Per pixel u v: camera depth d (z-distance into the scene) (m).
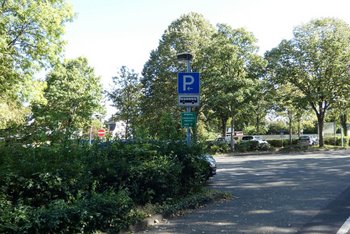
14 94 18.44
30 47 18.39
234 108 38.16
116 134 9.84
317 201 9.95
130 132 10.04
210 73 36.34
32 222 5.80
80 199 6.71
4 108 18.39
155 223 7.66
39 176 6.46
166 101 39.97
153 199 8.61
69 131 7.86
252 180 14.98
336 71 39.84
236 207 9.28
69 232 6.21
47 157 7.00
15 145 6.94
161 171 8.57
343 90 40.97
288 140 46.53
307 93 41.28
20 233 5.67
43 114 7.76
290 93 42.59
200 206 9.38
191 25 45.41
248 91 36.62
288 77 40.69
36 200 6.58
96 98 39.81
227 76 36.62
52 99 36.28
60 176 6.76
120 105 42.19
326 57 39.91
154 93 41.16
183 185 9.80
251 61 38.69
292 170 18.42
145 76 43.53
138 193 8.33
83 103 38.06
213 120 49.59
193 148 10.17
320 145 42.53
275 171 18.25
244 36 37.72
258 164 22.66
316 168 18.98
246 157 31.06
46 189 6.62
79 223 6.24
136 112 41.88
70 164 7.02
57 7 19.27
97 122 38.72
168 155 9.58
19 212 5.85
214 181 14.85
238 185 13.55
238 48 37.22
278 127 76.69
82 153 7.82
